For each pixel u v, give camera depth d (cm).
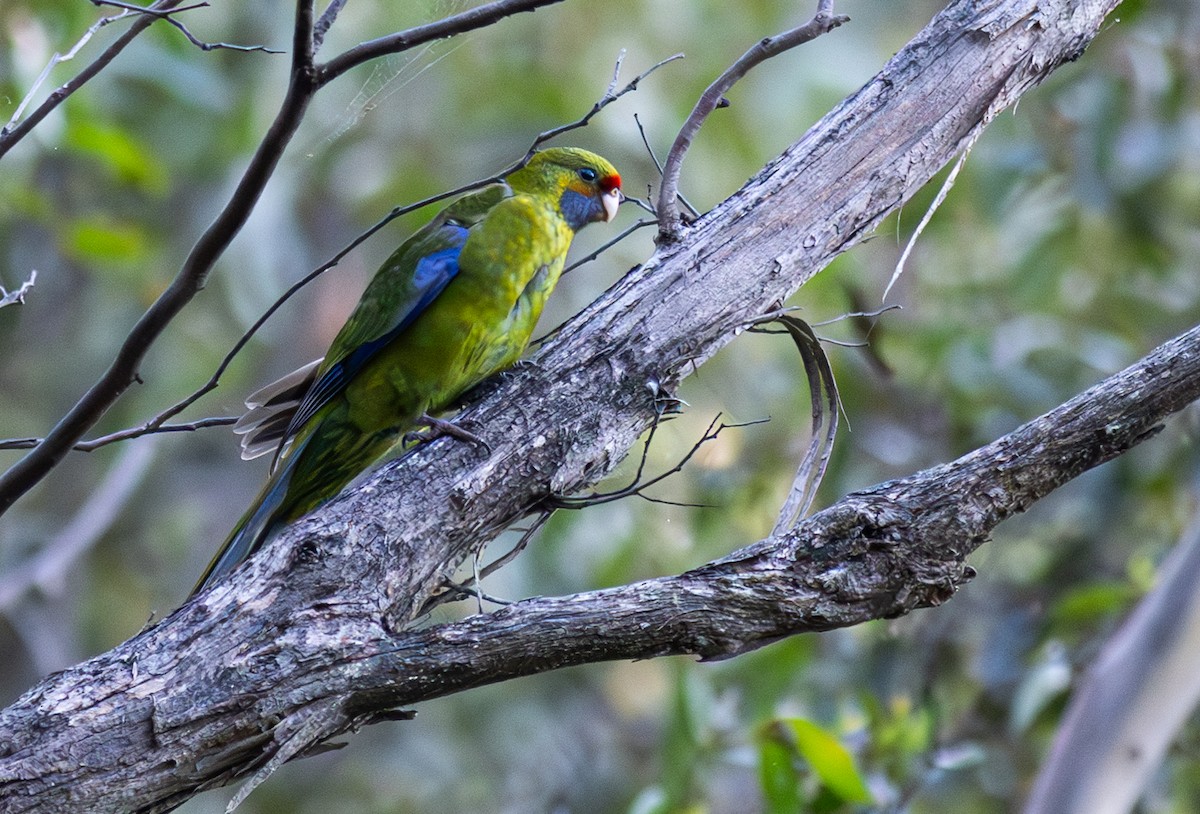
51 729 472
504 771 1427
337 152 1520
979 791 1077
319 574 511
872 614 517
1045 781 845
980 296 1293
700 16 1530
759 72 1507
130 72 1320
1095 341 1227
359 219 1568
